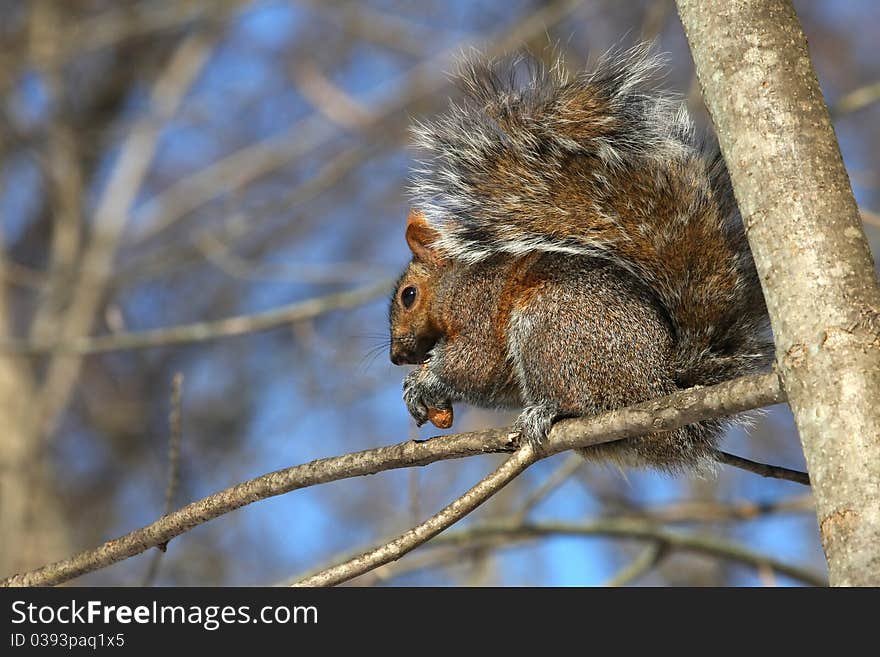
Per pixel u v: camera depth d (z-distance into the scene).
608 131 7.10
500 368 7.81
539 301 7.21
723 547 11.12
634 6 17.95
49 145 21.36
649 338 6.95
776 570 11.04
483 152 7.36
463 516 6.04
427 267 8.47
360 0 21.72
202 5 21.11
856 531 4.10
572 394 7.04
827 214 4.55
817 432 4.32
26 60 21.05
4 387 18.09
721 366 6.91
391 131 18.33
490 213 7.32
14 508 17.23
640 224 7.05
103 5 22.81
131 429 20.48
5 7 21.84
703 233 6.97
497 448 6.17
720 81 4.84
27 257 22.84
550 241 7.18
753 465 6.94
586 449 7.21
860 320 4.38
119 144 23.36
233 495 6.36
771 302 4.58
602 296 7.07
